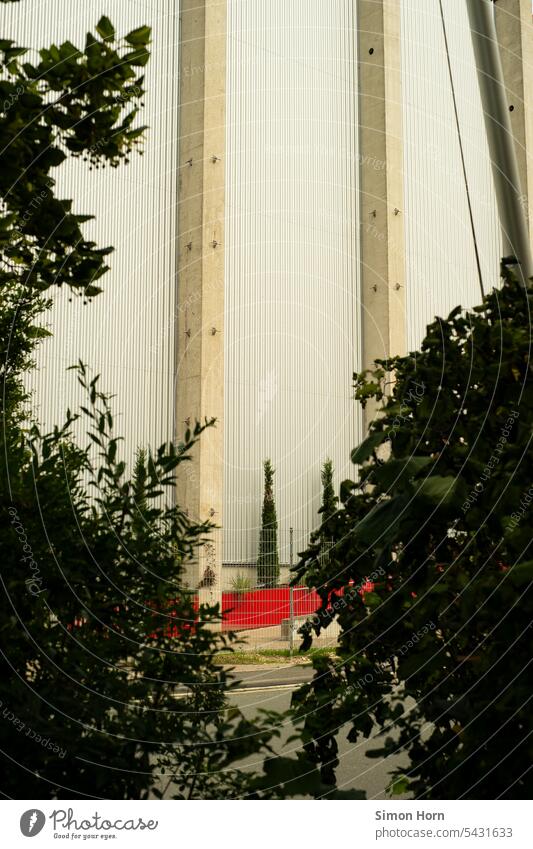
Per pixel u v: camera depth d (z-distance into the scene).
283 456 11.60
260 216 11.55
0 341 1.82
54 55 1.78
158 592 1.45
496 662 1.45
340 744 4.76
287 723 1.77
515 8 16.30
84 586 1.41
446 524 1.63
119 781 1.38
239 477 11.14
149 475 1.50
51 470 1.43
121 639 1.42
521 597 1.40
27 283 1.85
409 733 1.68
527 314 1.79
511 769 1.45
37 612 1.34
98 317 9.75
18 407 4.24
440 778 1.58
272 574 11.07
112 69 1.81
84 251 1.83
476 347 1.72
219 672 1.54
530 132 15.86
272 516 11.27
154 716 1.41
